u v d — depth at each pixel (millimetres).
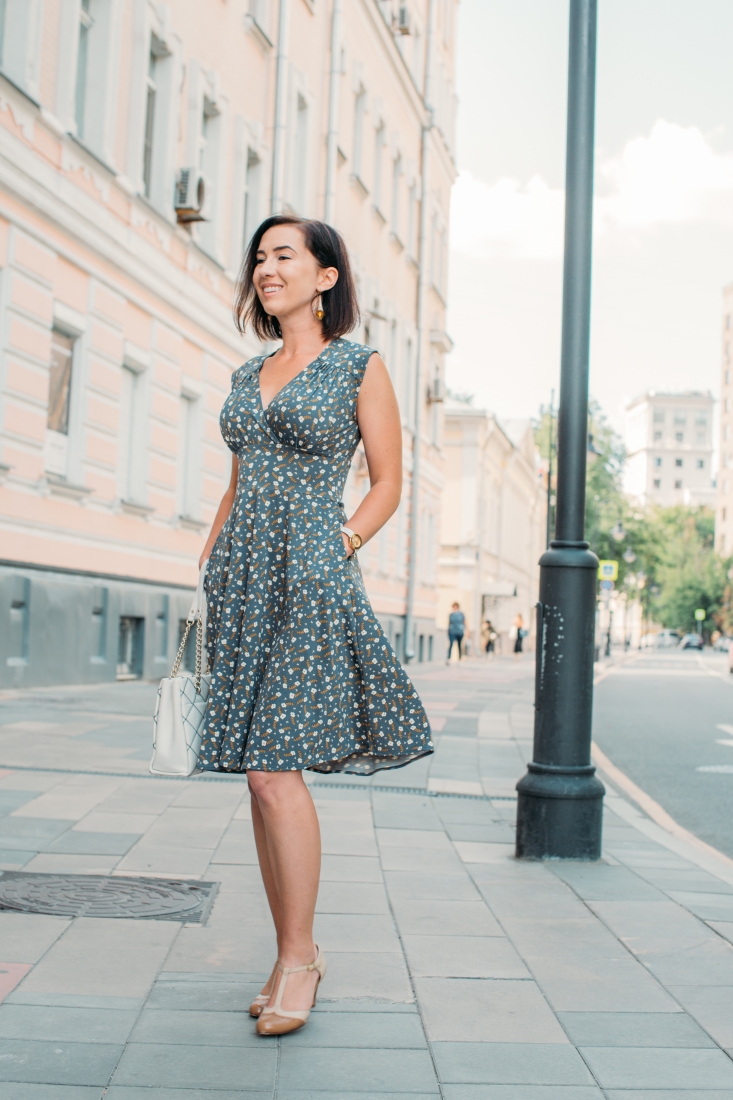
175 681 3045
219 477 17906
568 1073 2738
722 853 6297
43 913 3936
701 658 64062
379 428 3129
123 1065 2662
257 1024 2908
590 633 5492
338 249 3252
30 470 12125
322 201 22828
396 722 3057
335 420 3064
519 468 61875
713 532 141375
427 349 34125
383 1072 2699
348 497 26562
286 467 3080
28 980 3244
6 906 3984
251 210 19266
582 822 5375
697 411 196125
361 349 3158
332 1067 2713
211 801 6297
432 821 6340
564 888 4770
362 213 26500
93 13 13695
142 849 5020
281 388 3125
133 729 9375
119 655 14773
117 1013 3010
